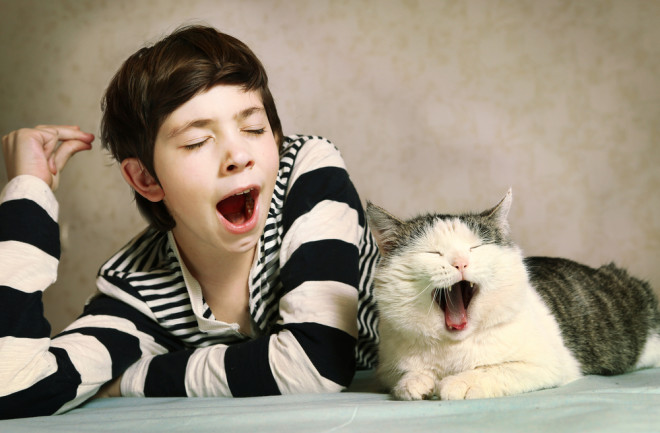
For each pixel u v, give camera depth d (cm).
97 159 382
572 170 328
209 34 165
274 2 356
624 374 177
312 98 352
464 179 336
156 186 168
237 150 151
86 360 156
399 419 115
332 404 130
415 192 340
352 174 347
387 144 344
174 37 165
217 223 158
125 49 378
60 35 390
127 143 167
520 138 332
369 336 185
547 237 329
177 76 151
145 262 185
